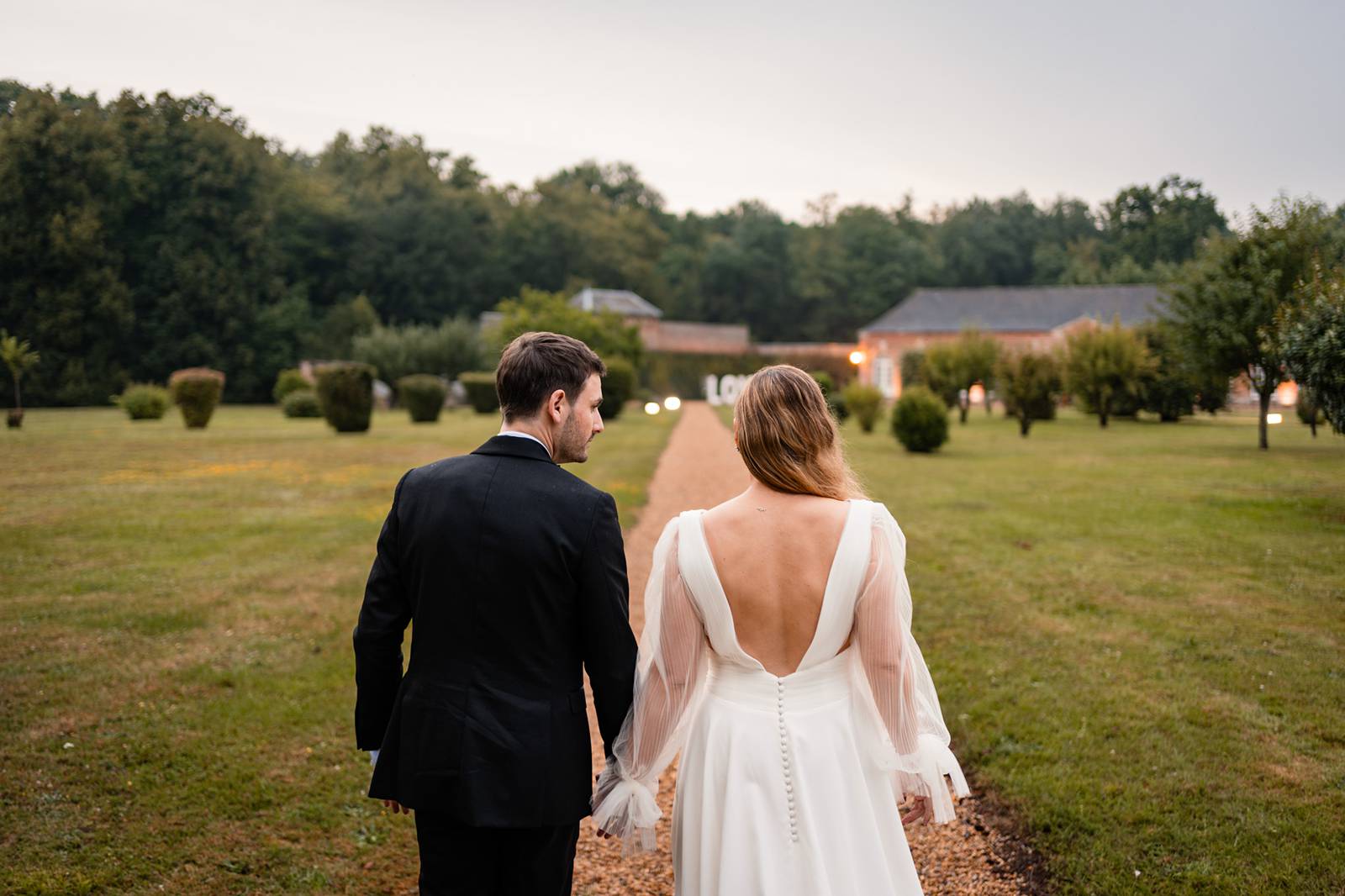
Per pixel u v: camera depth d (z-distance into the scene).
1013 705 3.90
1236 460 14.11
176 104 43.88
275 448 16.69
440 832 1.60
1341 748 3.40
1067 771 3.24
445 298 59.34
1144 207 74.44
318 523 8.64
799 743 1.59
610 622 1.61
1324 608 5.45
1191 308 16.50
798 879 1.54
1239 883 2.49
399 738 1.62
